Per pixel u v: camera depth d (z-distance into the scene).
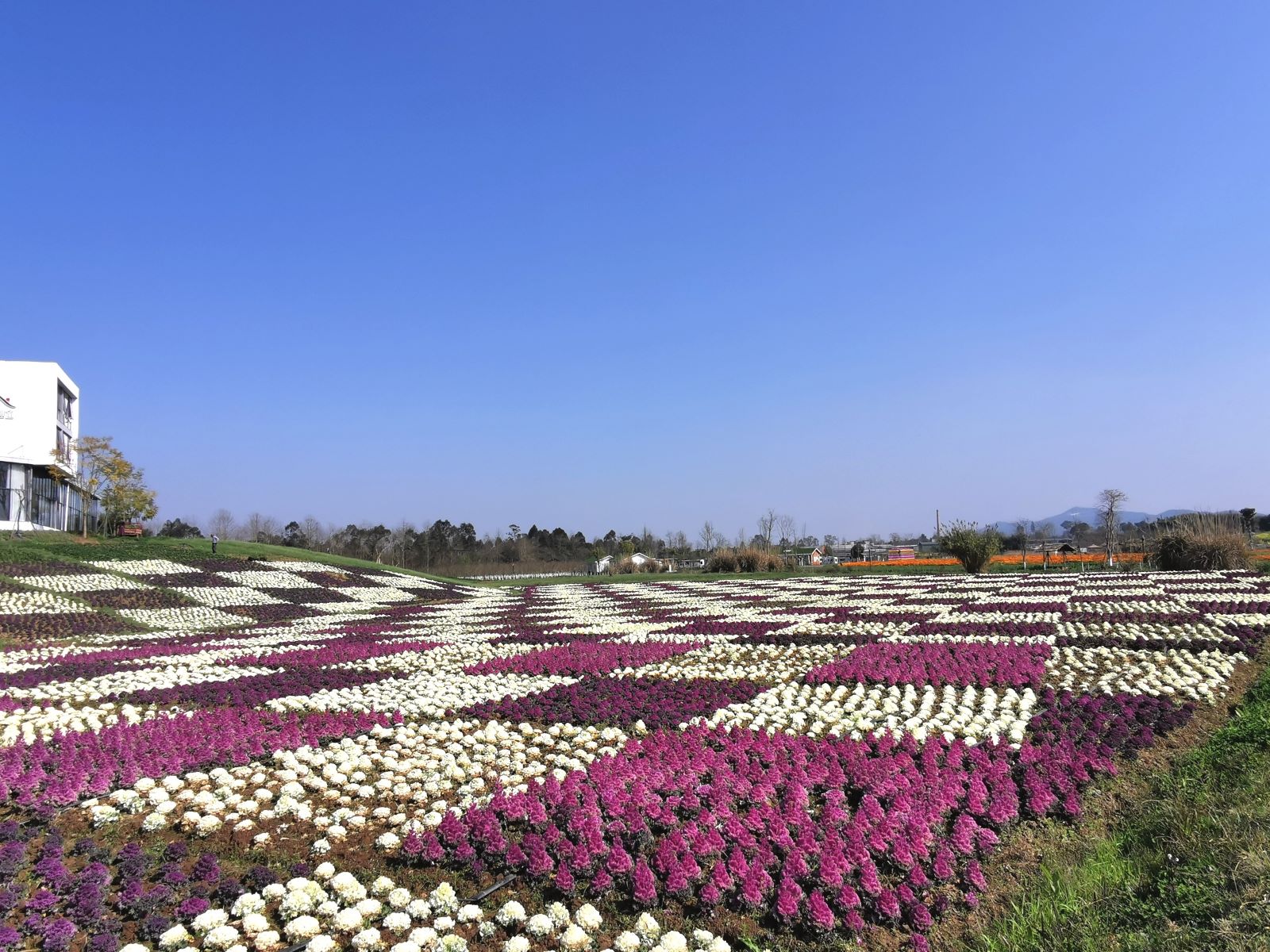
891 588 36.03
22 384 51.53
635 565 64.94
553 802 8.68
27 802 8.81
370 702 13.79
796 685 14.25
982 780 9.13
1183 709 11.84
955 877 7.20
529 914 6.84
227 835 8.34
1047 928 6.16
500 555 89.50
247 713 12.80
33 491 53.31
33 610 28.11
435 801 9.24
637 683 14.78
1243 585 28.58
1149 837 7.58
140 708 13.78
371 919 6.77
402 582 46.56
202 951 6.30
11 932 6.14
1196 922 5.88
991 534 47.69
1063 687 13.78
